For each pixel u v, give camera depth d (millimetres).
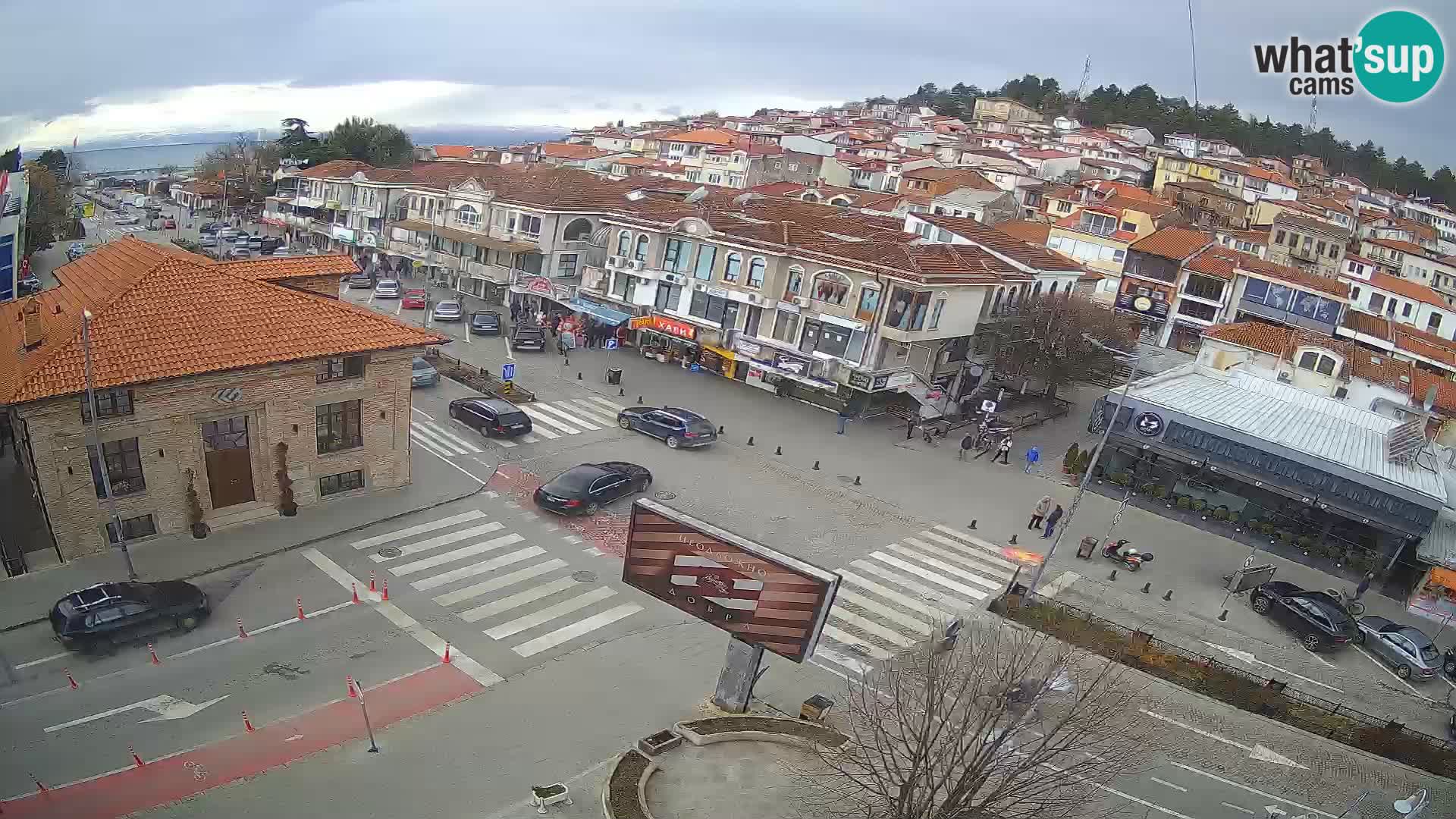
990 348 57094
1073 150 136625
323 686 23750
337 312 33625
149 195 146500
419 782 20453
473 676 24891
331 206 87125
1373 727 27594
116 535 29000
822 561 34188
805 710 24312
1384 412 54938
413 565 30453
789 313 51938
